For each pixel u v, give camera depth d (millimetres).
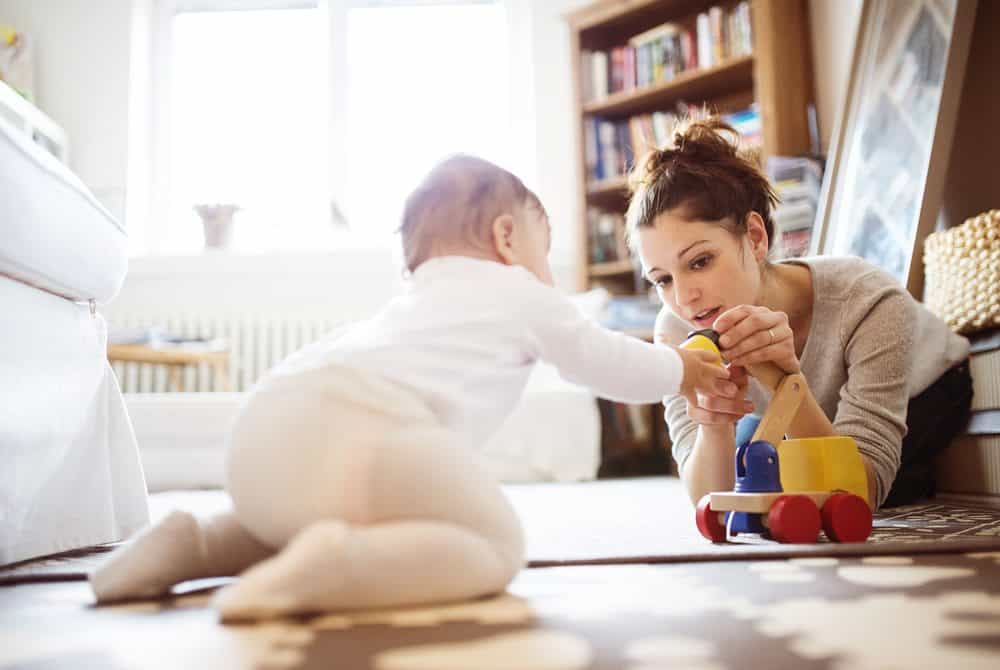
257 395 670
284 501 627
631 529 1190
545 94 3734
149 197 3912
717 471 1129
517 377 749
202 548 694
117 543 1115
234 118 4000
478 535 620
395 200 3969
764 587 664
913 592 625
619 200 3441
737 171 1123
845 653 464
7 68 3637
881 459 1078
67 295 1055
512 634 519
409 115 3990
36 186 922
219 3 4012
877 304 1191
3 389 896
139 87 3838
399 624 550
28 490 945
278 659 467
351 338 720
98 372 1109
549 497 2027
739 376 1032
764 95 2717
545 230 857
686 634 515
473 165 827
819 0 2775
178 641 519
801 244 2486
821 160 2553
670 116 3166
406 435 616
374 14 4012
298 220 3959
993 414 1606
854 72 2326
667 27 3154
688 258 1077
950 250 1732
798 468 970
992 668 432
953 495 1720
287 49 4012
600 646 488
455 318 706
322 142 3977
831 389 1229
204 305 3684
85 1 3762
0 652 506
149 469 2820
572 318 769
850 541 917
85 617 609
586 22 3318
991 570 710
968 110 1962
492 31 4004
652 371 820
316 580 532
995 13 1885
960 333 1713
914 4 2066
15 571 856
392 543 558
